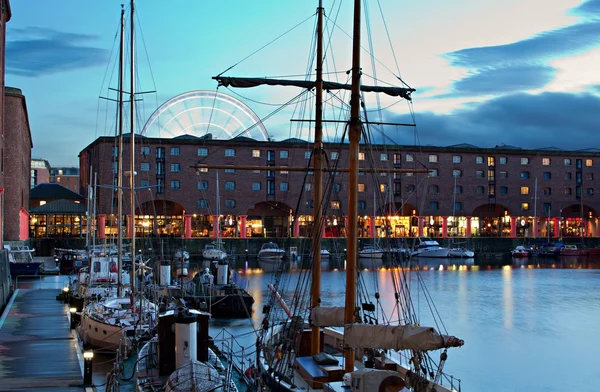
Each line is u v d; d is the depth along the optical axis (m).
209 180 115.00
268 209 123.69
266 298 57.81
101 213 108.94
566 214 137.88
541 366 33.19
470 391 28.45
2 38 58.72
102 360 29.23
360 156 115.69
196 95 107.25
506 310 52.66
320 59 24.17
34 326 36.88
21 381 24.36
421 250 117.81
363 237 118.00
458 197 128.38
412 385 15.66
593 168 137.12
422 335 14.01
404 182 122.81
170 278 53.25
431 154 126.69
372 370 14.94
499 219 134.62
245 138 117.00
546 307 54.47
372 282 73.38
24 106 88.75
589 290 67.44
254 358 31.08
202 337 20.31
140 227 113.00
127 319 31.55
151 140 112.56
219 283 51.41
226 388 17.73
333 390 16.58
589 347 37.97
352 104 18.14
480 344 38.69
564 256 124.50
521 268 97.50
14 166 78.88
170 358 19.47
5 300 46.84
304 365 19.39
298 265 100.06
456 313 50.91
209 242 113.75
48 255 109.94
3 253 47.72
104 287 42.78
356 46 18.20
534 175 133.75
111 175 109.31
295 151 117.88
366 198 116.38
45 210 114.69
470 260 114.75
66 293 48.38
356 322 16.89
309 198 116.75
